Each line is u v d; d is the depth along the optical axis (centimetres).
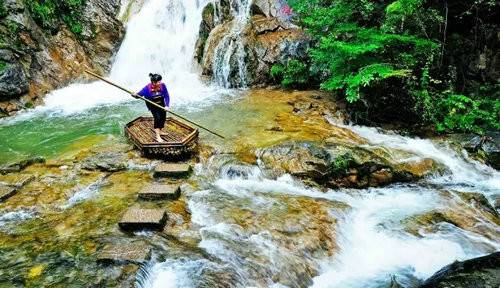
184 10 1648
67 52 1462
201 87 1424
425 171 805
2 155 882
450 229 650
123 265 504
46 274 493
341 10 1113
